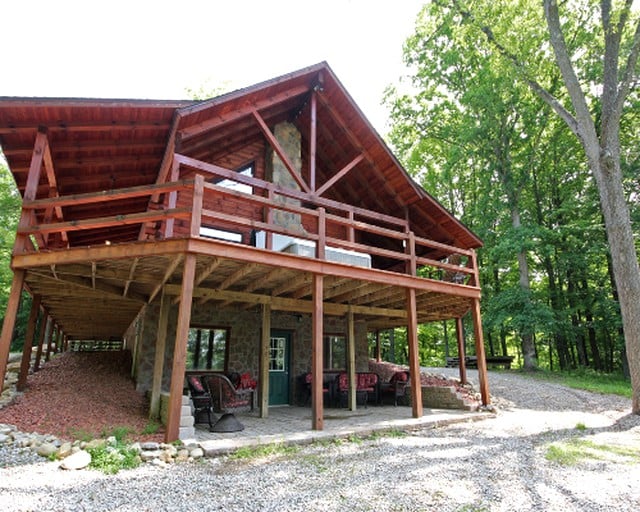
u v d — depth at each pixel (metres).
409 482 4.04
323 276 7.01
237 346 9.88
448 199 25.55
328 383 10.45
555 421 8.04
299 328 11.02
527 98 18.27
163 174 7.91
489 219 19.86
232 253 5.85
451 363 19.67
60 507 3.18
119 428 5.56
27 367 7.42
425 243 9.02
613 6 10.41
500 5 13.42
